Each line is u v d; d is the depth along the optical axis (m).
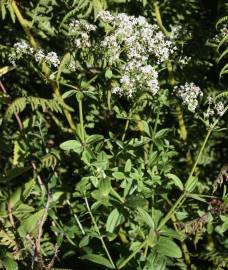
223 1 3.50
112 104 3.39
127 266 2.68
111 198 2.72
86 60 2.91
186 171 3.52
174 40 3.21
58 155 3.14
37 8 3.37
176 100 3.06
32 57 2.96
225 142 3.68
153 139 2.88
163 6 3.53
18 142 3.24
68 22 3.44
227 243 3.12
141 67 2.71
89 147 2.83
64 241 2.99
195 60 3.51
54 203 2.94
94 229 2.81
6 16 3.56
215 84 3.62
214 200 2.77
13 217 3.07
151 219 2.60
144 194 2.74
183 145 3.51
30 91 3.80
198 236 3.00
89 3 3.18
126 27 2.76
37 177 3.12
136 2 3.46
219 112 2.73
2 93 3.29
